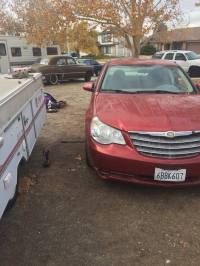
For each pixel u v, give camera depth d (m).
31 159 5.33
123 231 3.42
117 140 3.85
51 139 6.46
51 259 3.02
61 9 16.91
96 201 4.00
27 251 3.13
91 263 2.96
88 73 18.48
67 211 3.79
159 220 3.61
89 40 18.95
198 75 18.75
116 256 3.05
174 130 3.72
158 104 4.30
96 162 4.00
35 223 3.56
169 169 3.72
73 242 3.25
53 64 17.02
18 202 3.98
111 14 16.55
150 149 3.76
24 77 5.26
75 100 11.55
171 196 4.10
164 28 19.61
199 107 4.24
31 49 22.42
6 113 3.15
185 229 3.45
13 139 3.45
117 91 5.02
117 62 5.75
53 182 4.50
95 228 3.47
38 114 5.35
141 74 5.35
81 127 7.42
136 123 3.84
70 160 5.27
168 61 5.92
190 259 3.00
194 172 3.77
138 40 17.84
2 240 3.29
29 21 22.52
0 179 2.87
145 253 3.09
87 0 16.59
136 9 16.73
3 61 20.41
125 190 4.25
